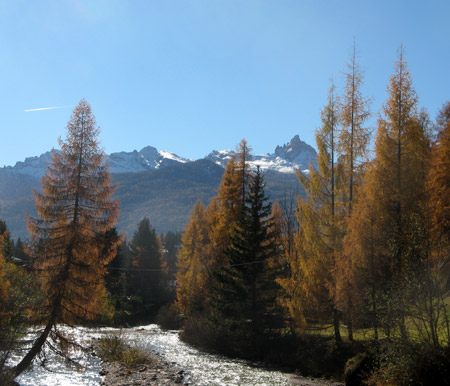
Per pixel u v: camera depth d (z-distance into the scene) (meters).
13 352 18.08
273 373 21.33
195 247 46.03
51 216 19.73
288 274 27.53
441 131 21.80
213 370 21.95
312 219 21.30
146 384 17.77
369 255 17.80
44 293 19.45
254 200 30.34
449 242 14.77
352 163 21.22
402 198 17.84
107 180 20.81
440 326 14.56
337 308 20.00
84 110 20.75
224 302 29.48
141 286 66.62
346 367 17.77
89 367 21.31
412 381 13.38
